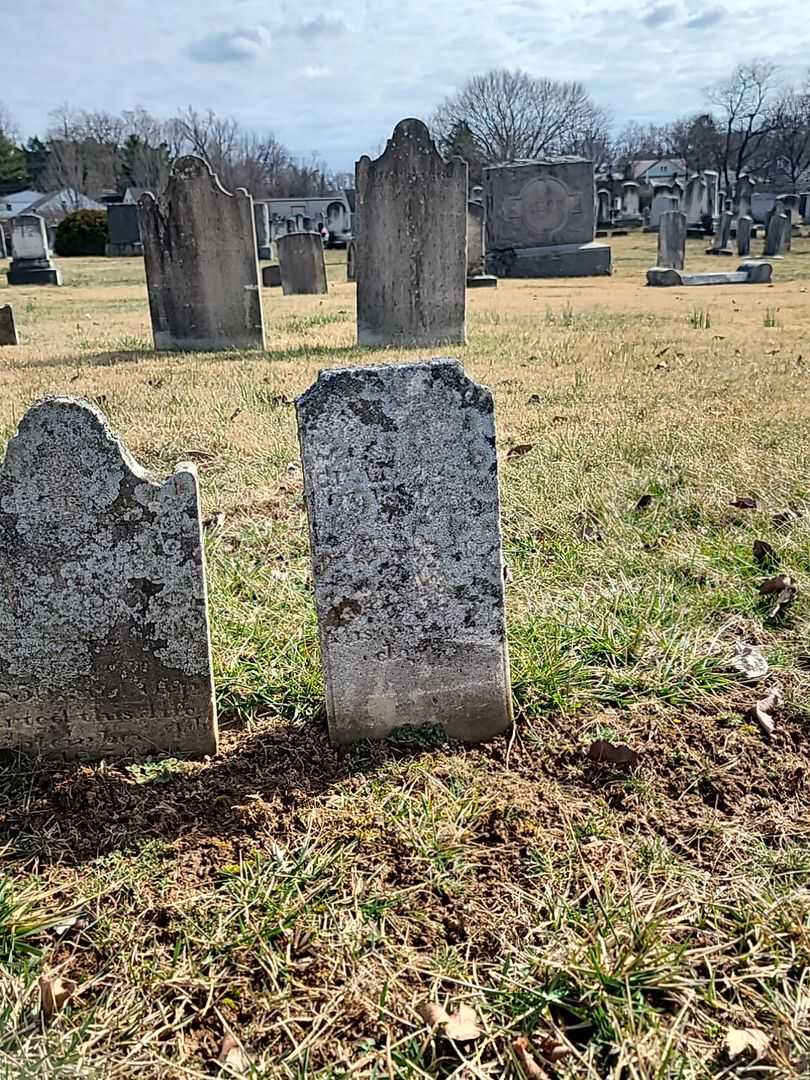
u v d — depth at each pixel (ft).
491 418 4.17
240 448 9.26
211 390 12.31
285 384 12.68
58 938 3.34
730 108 110.93
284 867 3.60
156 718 4.36
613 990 3.03
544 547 6.63
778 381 12.19
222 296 16.96
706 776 4.13
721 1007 2.99
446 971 3.15
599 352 15.33
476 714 4.50
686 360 14.30
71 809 4.00
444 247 16.26
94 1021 2.99
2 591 4.17
